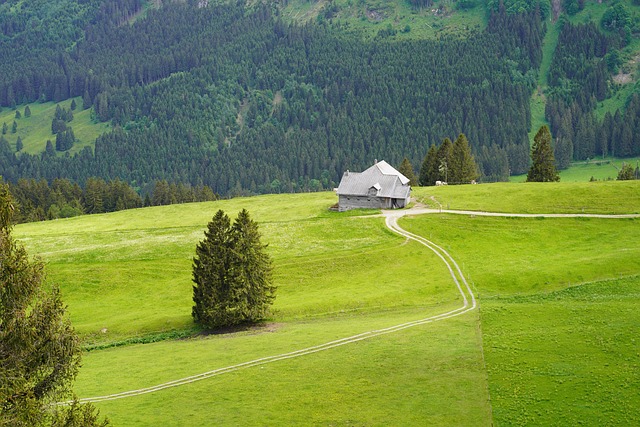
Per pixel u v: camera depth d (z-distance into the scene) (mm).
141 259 121875
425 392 60469
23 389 39469
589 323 73125
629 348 63719
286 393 63000
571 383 58594
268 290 101062
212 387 65938
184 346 82375
